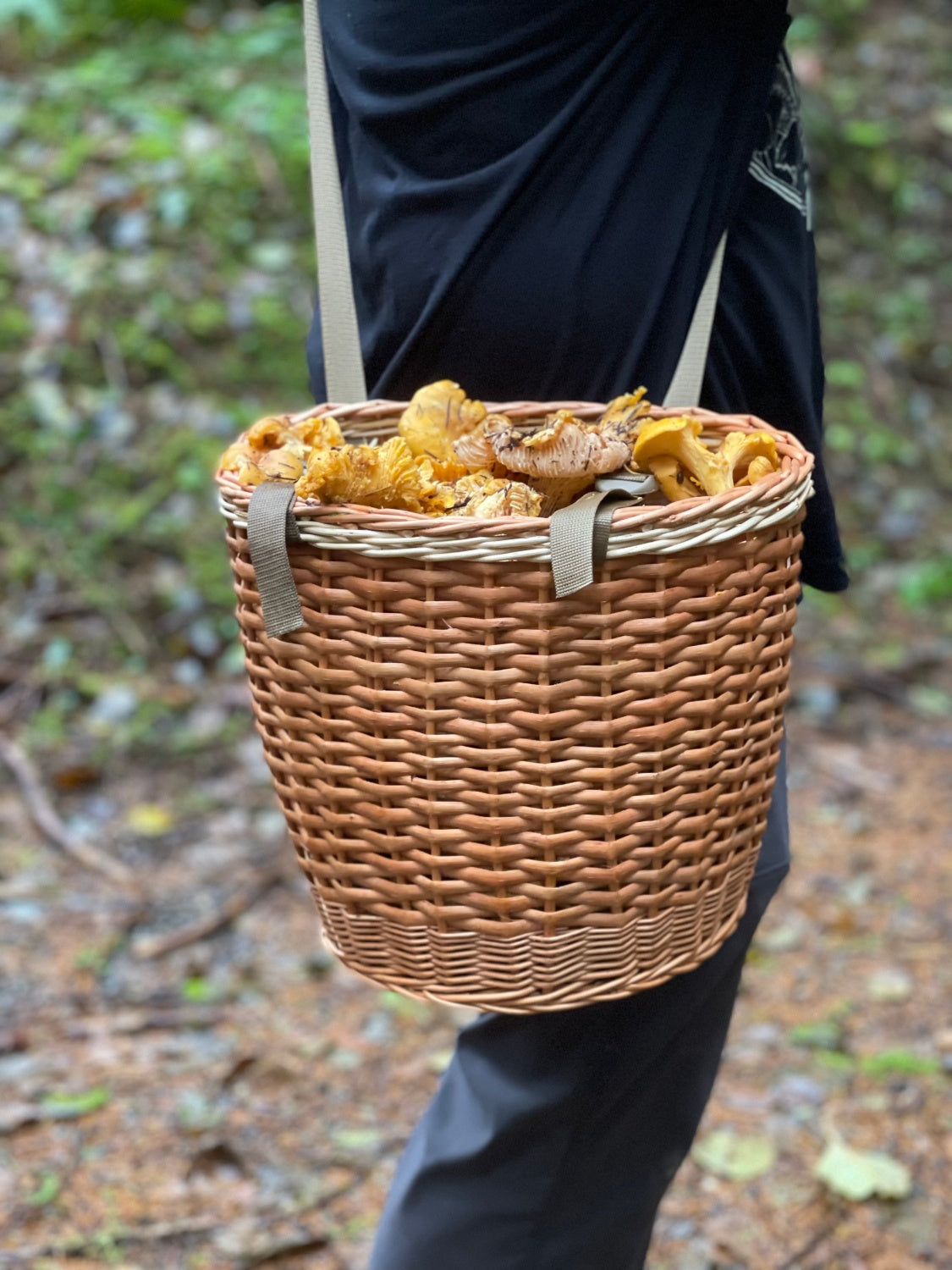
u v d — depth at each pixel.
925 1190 2.12
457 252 1.41
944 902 2.90
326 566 1.19
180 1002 2.55
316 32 1.52
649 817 1.23
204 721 3.36
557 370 1.46
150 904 2.82
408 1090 2.35
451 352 1.47
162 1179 2.12
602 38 1.37
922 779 3.40
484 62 1.38
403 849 1.26
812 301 1.57
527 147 1.38
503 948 1.27
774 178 1.50
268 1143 2.21
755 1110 2.29
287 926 2.79
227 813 3.13
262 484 1.20
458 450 1.35
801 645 3.95
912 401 4.98
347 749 1.24
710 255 1.44
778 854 1.55
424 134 1.42
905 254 5.52
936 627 4.11
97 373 3.93
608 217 1.41
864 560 4.34
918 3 6.57
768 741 1.29
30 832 3.04
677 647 1.18
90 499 3.71
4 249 4.12
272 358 4.11
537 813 1.20
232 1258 1.97
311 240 4.43
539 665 1.16
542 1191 1.47
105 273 4.09
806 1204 2.09
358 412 1.48
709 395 1.53
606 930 1.26
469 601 1.16
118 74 4.71
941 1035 2.47
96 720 3.32
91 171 4.34
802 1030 2.49
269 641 1.24
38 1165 2.13
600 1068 1.43
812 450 1.57
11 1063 2.36
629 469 1.34
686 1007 1.45
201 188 4.37
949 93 6.22
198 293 4.15
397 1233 1.49
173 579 3.62
